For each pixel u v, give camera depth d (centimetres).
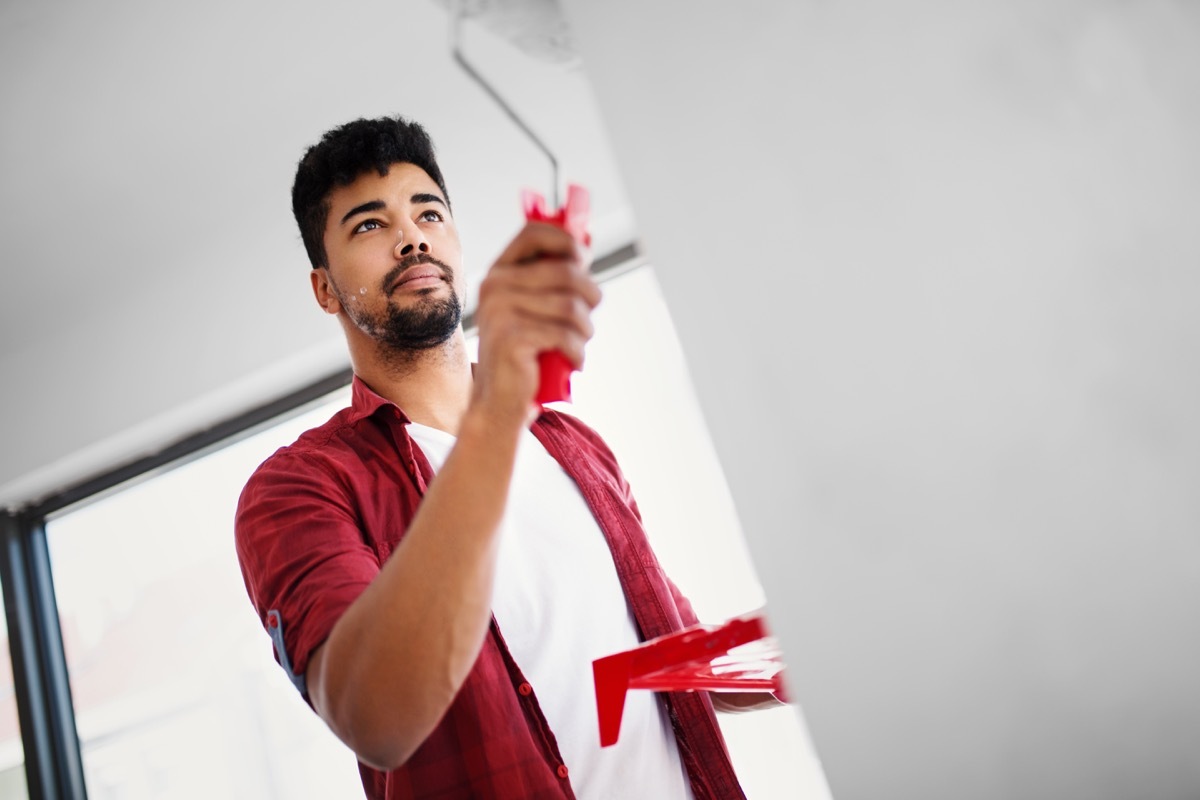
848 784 48
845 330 50
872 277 50
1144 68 56
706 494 245
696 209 54
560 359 66
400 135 131
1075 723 46
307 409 287
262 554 102
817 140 52
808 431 50
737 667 77
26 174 242
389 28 231
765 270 52
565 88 242
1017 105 52
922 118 51
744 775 233
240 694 286
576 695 108
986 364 49
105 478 304
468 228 248
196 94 233
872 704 48
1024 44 53
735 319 52
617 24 56
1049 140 51
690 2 55
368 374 130
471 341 263
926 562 48
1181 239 53
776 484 51
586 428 139
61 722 299
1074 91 53
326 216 129
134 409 281
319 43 230
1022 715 46
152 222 266
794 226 52
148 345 281
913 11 52
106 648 300
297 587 96
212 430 293
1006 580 47
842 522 50
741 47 54
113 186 253
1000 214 50
